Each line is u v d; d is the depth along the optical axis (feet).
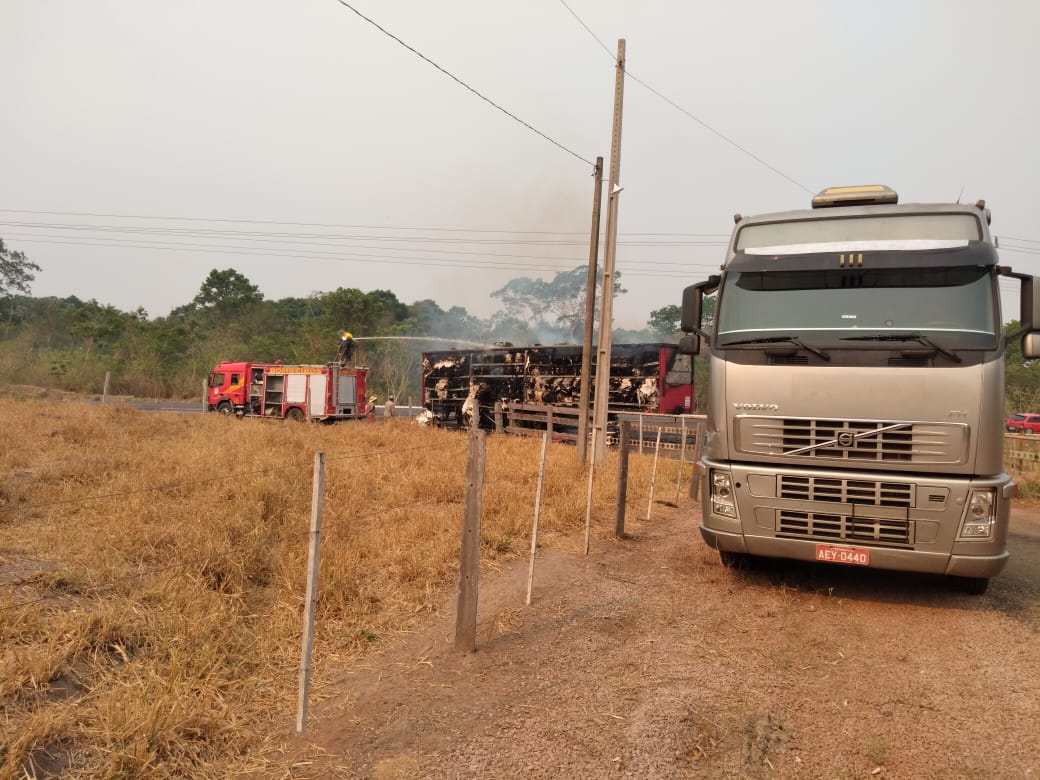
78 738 11.72
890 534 20.21
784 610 20.81
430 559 23.16
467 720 13.57
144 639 15.53
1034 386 131.64
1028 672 16.65
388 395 155.22
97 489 27.86
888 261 21.35
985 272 20.84
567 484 38.19
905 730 13.62
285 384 90.53
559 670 15.99
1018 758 12.64
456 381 92.99
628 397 73.72
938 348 19.81
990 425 19.57
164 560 20.36
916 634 19.12
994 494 19.54
